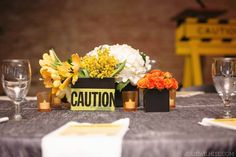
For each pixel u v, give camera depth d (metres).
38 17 4.79
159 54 4.85
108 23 4.83
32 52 4.80
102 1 4.81
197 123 1.00
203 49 3.61
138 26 4.83
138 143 0.81
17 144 0.84
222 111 1.26
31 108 1.37
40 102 1.28
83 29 4.82
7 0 4.76
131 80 1.31
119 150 0.81
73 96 1.30
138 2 4.82
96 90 1.30
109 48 1.34
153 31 4.83
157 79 1.23
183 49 3.63
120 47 1.34
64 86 1.25
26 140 0.84
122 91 1.35
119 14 4.83
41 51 4.80
